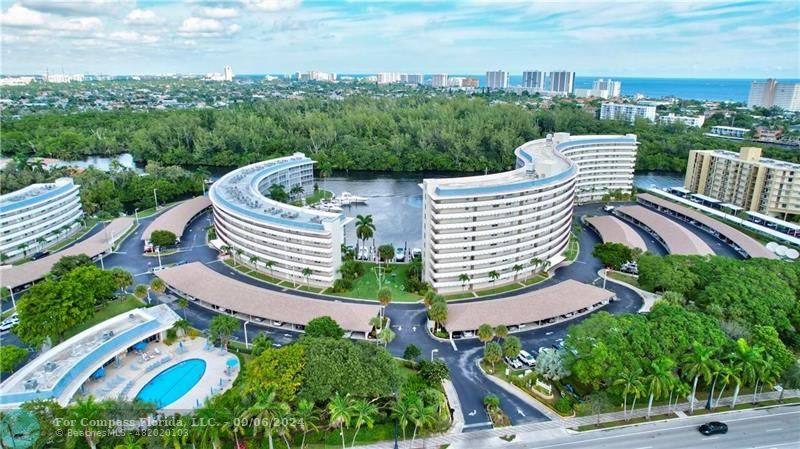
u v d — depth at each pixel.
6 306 160.25
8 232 197.25
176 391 119.62
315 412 103.00
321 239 172.00
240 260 197.88
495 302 150.75
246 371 107.38
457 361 132.00
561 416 110.50
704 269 157.12
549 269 190.62
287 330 146.75
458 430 106.50
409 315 156.50
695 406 112.94
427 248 176.38
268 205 197.50
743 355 107.44
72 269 167.62
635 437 103.50
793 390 118.25
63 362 120.56
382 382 105.25
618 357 109.06
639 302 164.25
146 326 138.38
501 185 170.12
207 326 149.62
